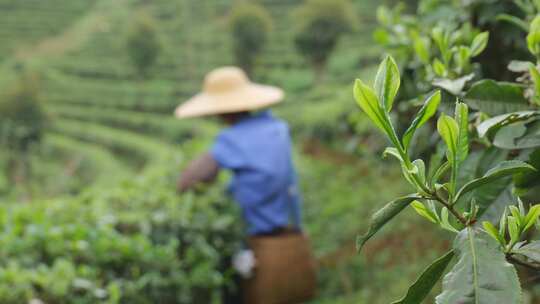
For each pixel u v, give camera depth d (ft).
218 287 13.26
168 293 11.64
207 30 114.21
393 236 16.96
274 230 13.65
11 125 68.80
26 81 71.72
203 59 107.34
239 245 13.56
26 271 9.23
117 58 113.50
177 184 13.85
